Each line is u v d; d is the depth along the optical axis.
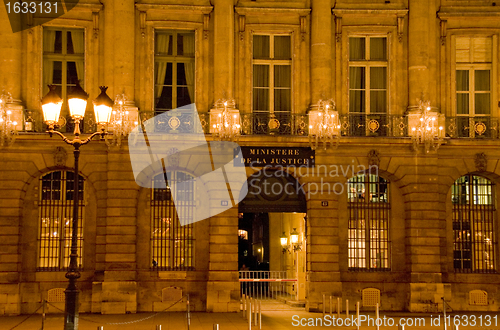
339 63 25.53
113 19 24.92
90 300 24.20
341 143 24.81
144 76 25.06
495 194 26.12
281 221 33.62
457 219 25.89
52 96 16.03
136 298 23.98
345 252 25.14
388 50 25.83
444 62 25.75
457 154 25.17
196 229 24.94
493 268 25.86
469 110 26.00
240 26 25.38
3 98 23.69
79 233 24.73
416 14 25.39
